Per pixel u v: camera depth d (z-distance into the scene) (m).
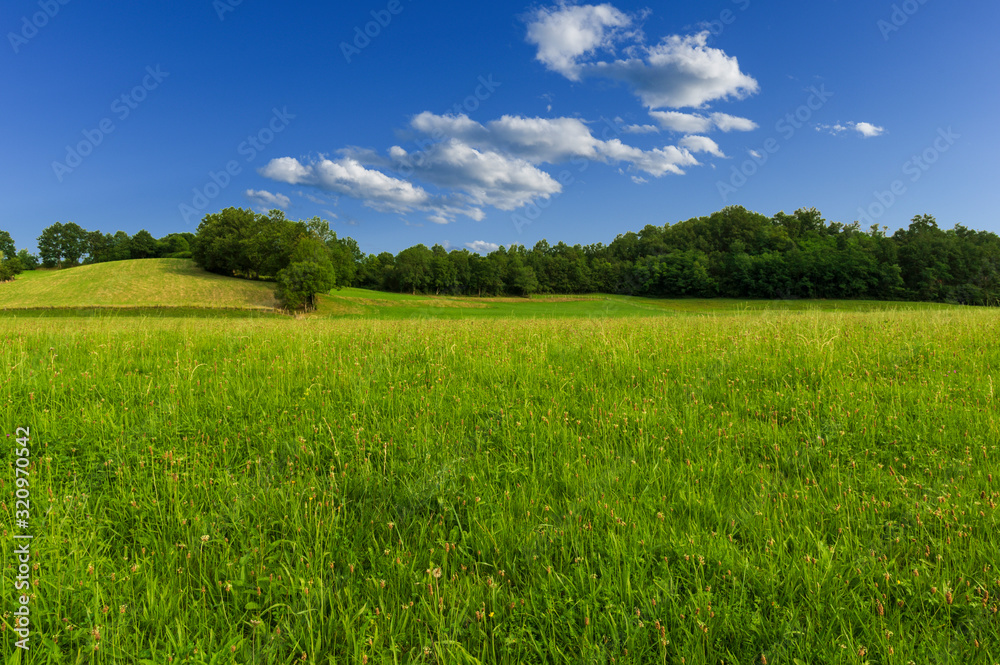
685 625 2.35
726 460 3.95
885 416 4.84
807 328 9.38
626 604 2.51
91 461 3.91
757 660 2.20
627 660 2.17
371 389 5.89
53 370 6.05
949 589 2.51
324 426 4.61
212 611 2.52
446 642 2.23
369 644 2.27
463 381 6.24
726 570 2.68
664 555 2.85
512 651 2.28
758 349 7.68
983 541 2.88
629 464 3.92
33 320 13.31
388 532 3.14
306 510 3.23
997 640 2.21
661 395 5.48
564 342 8.93
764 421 4.89
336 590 2.66
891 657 2.14
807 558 2.71
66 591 2.52
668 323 11.94
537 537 3.01
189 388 5.59
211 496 3.49
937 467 3.78
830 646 2.23
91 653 2.22
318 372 6.56
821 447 4.17
